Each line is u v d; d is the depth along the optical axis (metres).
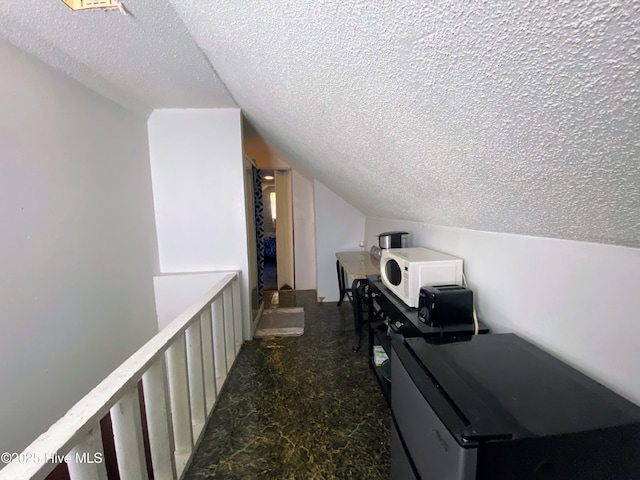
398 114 0.81
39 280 1.38
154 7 1.06
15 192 1.27
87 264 1.69
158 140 2.38
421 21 0.48
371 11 0.53
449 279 1.42
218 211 2.48
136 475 0.96
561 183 0.65
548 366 0.84
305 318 3.16
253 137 3.16
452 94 0.60
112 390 0.86
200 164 2.43
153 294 2.40
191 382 1.53
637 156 0.45
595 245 0.80
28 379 1.32
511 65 0.45
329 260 3.74
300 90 1.10
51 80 1.45
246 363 2.23
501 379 0.77
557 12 0.35
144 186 2.29
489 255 1.27
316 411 1.69
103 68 1.57
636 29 0.32
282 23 0.75
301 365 2.19
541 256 0.99
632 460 0.61
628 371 0.73
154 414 1.15
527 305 1.06
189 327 1.50
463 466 0.55
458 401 0.67
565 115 0.47
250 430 1.55
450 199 1.19
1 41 1.21
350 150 1.38
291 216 4.29
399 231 2.42
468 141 0.72
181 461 1.30
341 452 1.40
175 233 2.48
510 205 0.91
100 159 1.80
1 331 1.21
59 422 0.72
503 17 0.39
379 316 1.93
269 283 4.79
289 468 1.32
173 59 1.48
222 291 1.97
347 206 3.70
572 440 0.58
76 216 1.61
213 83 1.83
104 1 1.03
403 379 0.87
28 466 0.59
